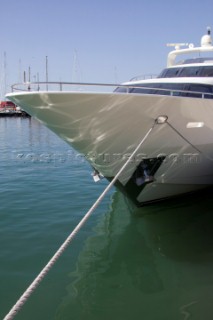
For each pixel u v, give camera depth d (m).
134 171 6.12
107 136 5.34
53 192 8.53
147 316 3.81
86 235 5.91
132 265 4.93
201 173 6.80
